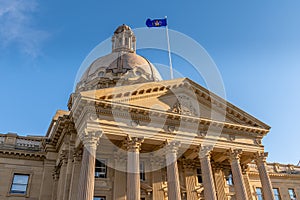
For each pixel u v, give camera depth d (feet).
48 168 119.96
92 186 83.25
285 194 157.99
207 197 97.30
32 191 117.91
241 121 119.96
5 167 119.75
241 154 116.26
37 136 141.79
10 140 127.65
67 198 94.27
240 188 103.30
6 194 115.03
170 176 94.73
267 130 119.85
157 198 105.40
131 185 87.61
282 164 169.48
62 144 114.11
